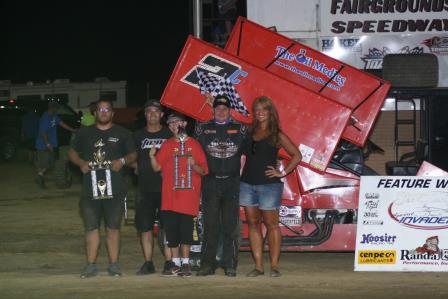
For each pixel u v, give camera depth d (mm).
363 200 9125
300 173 9250
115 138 8695
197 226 9109
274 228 8797
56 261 10430
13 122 25578
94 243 8875
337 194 9266
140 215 9016
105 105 8648
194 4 11375
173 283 8461
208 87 9062
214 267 8961
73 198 17328
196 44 9086
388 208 9141
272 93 8984
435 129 9500
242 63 9023
